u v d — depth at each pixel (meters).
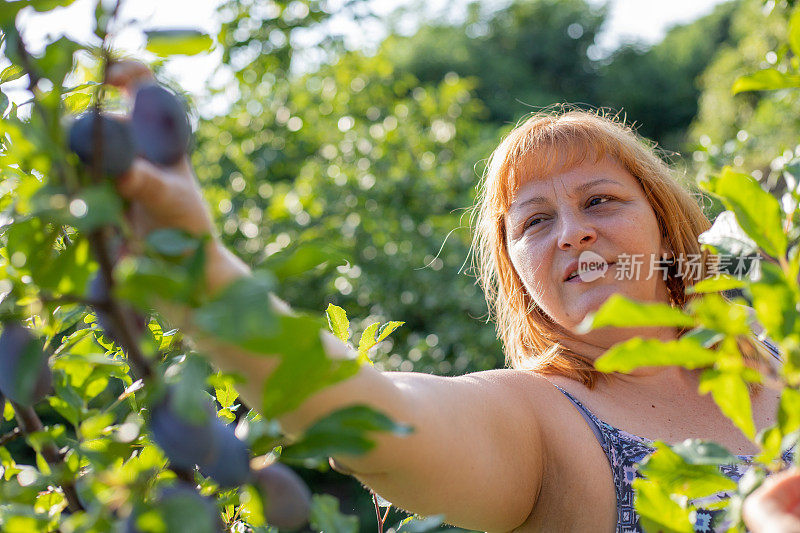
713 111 12.18
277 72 4.59
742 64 11.21
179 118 0.53
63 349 0.69
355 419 0.52
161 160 0.52
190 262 0.45
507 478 1.05
